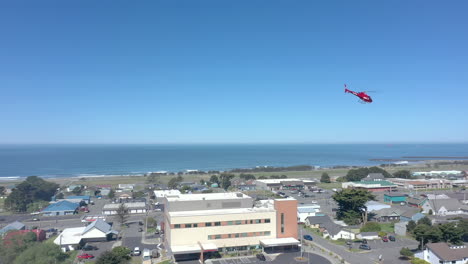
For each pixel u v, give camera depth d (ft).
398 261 187.93
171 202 218.59
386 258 193.67
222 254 205.98
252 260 194.39
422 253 187.73
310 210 298.15
